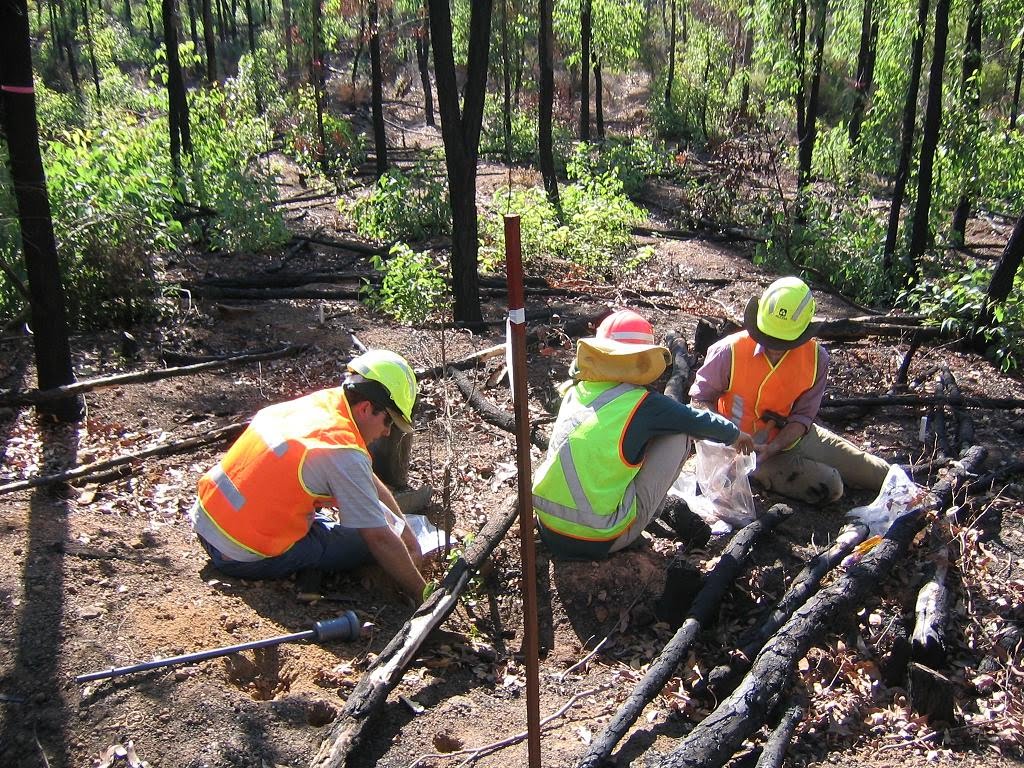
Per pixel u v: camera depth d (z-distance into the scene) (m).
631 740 3.60
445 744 3.52
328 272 11.02
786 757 3.54
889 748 3.65
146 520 4.90
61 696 3.44
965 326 8.33
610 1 23.88
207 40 19.25
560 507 4.56
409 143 25.56
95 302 7.97
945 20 10.12
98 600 4.00
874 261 11.62
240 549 4.29
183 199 12.03
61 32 32.91
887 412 6.82
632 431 4.45
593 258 11.90
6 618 3.79
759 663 3.79
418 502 5.23
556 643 4.32
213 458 5.72
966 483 5.40
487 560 4.67
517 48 21.72
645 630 4.41
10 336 7.16
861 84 18.78
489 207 13.41
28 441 5.69
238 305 9.23
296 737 3.42
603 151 21.52
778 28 15.91
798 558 4.90
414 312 8.82
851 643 4.21
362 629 4.12
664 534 5.05
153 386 6.74
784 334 4.98
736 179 15.48
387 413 4.41
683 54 30.14
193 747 3.29
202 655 3.68
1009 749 3.66
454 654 4.12
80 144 12.16
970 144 12.38
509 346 2.90
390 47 24.73
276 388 6.99
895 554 4.56
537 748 3.12
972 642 4.25
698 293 11.04
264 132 15.85
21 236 5.91
